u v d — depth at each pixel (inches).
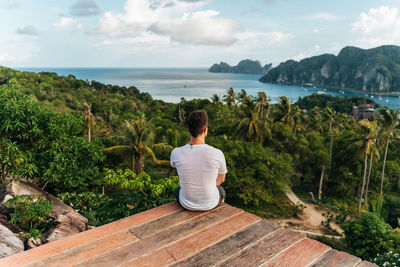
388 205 1196.5
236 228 101.3
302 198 1385.3
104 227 99.3
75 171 516.7
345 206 1348.4
